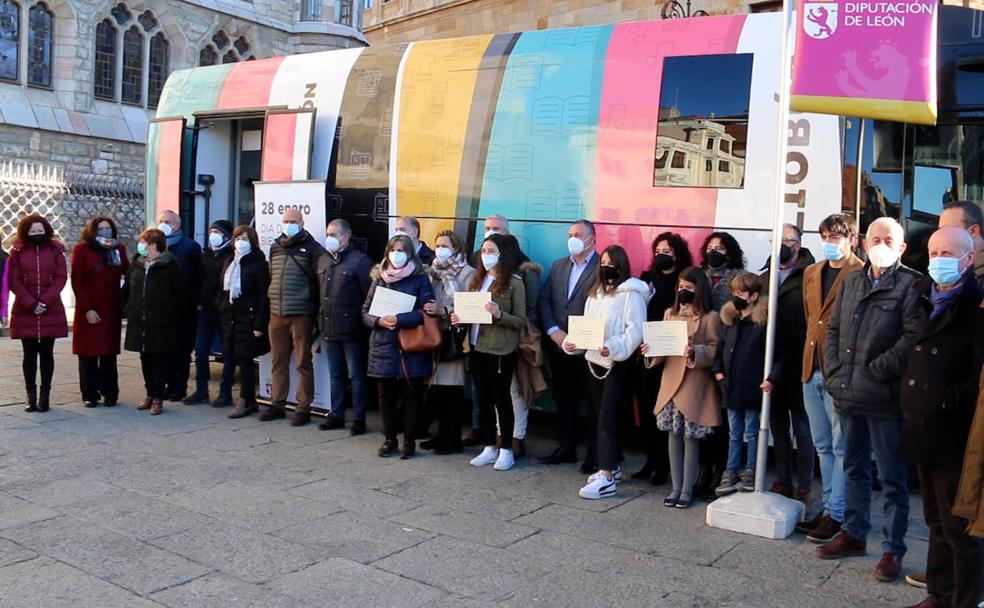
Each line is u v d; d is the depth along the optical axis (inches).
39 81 861.2
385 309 276.7
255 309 334.0
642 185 278.1
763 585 181.6
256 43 1045.8
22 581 176.2
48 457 274.4
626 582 182.1
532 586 179.0
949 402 155.7
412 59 334.6
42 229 334.0
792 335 222.4
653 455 260.1
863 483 195.6
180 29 962.7
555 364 277.9
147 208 397.1
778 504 216.2
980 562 156.9
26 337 330.3
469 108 314.3
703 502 242.2
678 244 257.3
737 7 562.3
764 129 261.1
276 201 342.6
